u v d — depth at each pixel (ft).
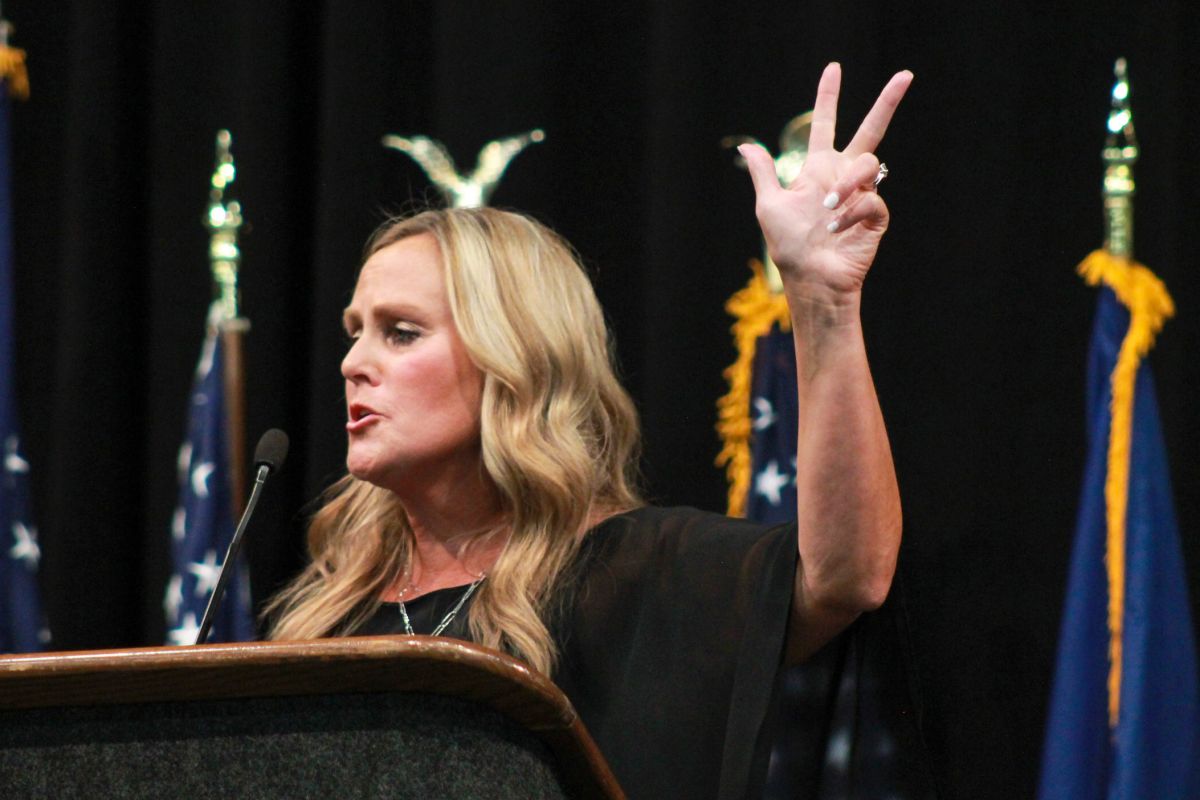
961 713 31.27
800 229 17.33
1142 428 30.42
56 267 39.65
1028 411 32.09
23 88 39.88
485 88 36.32
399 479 21.27
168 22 38.78
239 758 10.98
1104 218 32.17
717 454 33.30
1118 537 30.07
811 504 17.57
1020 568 31.65
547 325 21.50
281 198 37.29
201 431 36.29
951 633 31.53
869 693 18.86
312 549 24.20
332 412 35.40
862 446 17.31
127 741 10.85
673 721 18.70
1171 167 31.50
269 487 36.06
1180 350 31.09
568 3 36.68
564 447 21.02
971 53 33.22
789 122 34.14
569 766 11.91
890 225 33.14
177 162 38.24
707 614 19.12
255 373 36.55
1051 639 31.35
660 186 34.22
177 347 37.42
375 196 36.50
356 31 36.86
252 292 36.88
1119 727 29.35
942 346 32.55
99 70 38.60
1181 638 29.73
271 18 37.55
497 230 22.11
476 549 21.67
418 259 21.75
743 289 33.76
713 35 34.60
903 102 33.42
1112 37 32.55
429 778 11.22
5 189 38.99
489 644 19.69
